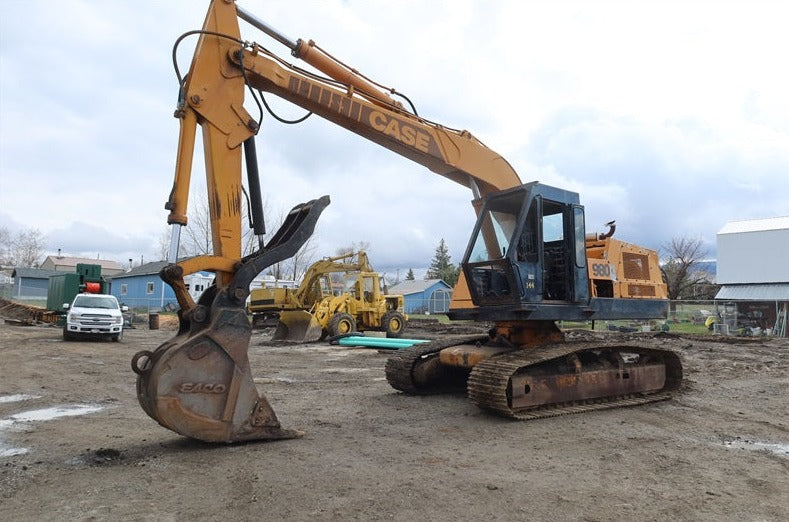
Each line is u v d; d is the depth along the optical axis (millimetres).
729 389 10195
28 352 16484
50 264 110500
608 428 6941
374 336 21391
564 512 4148
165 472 4934
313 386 10328
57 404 8570
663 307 9586
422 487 4633
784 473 5215
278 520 3916
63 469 5066
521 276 7625
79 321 20656
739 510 4258
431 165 8648
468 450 5848
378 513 4062
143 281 56344
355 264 23094
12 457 5484
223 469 5016
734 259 45969
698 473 5168
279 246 6004
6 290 64375
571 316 8102
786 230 43938
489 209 8320
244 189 6410
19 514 3998
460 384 9836
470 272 8070
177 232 5805
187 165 5961
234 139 6230
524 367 7637
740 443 6371
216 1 6371
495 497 4438
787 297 42656
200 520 3910
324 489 4543
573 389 7945
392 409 8062
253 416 5852
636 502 4383
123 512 4043
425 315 58938
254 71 6613
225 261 5914
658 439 6445
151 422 7195
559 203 8180
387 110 7875
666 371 9445
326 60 7504
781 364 14312
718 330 32812
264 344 19953
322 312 21062
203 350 5469
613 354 8672
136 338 24156
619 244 9094
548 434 6586
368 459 5434
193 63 6148
